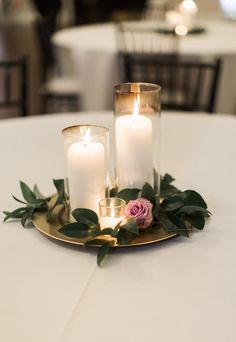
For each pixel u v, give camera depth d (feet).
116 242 3.56
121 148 3.93
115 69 12.20
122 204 3.70
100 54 12.23
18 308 3.04
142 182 3.97
